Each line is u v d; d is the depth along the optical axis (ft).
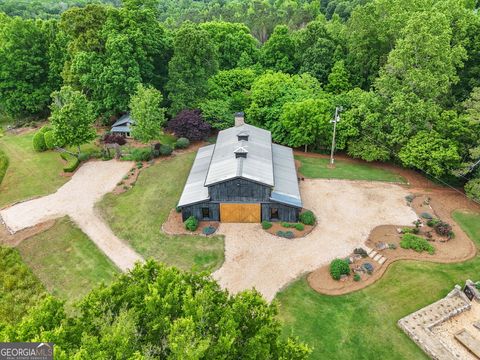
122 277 52.75
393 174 131.34
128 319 42.75
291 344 46.32
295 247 93.50
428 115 117.80
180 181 126.21
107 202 115.75
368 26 155.63
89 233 101.81
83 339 39.58
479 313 75.41
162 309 44.60
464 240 96.53
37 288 83.46
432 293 79.61
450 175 123.24
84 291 82.48
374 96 136.36
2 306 79.20
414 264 87.61
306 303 77.56
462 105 118.93
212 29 201.36
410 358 65.77
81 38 159.33
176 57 159.33
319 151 149.69
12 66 175.22
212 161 111.55
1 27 179.42
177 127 151.23
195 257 91.04
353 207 110.52
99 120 176.96
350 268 85.97
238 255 91.09
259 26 276.21
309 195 117.19
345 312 75.20
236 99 166.91
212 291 50.52
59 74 181.27
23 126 184.44
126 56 156.15
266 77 161.38
